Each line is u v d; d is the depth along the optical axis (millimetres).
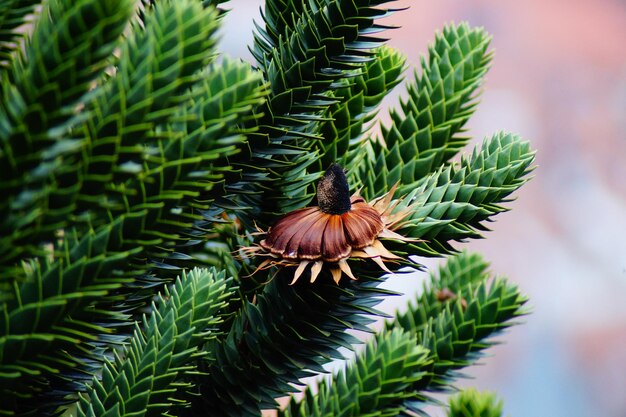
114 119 1446
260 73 1522
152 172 1501
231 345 1688
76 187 1444
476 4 5418
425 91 1855
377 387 1650
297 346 1682
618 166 5328
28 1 1540
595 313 5125
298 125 1686
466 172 1725
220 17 1702
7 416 1543
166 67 1447
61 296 1481
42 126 1418
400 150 1845
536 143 5359
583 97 5395
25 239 1445
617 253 5164
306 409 1693
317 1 1709
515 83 5418
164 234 1525
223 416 1688
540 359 5066
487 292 1809
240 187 1672
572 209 5262
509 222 5230
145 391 1565
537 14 5445
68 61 1412
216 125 1501
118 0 1410
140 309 1715
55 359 1518
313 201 1776
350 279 1684
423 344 1797
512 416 4977
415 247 1683
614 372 5082
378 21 5336
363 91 1813
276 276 1683
